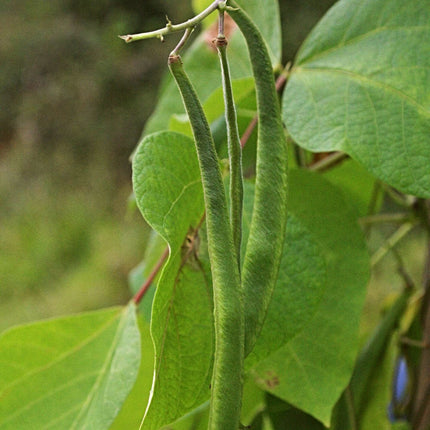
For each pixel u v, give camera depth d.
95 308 4.58
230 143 0.55
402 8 0.68
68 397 0.69
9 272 4.91
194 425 0.80
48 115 6.33
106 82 6.27
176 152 0.63
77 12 6.64
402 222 0.86
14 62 6.57
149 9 6.36
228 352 0.51
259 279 0.55
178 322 0.60
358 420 0.80
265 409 0.79
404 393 0.91
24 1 6.84
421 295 0.86
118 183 6.05
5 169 6.26
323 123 0.67
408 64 0.66
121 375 0.67
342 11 0.70
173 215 0.61
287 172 0.57
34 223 5.53
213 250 0.52
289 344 0.71
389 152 0.65
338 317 0.71
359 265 0.72
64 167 6.18
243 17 0.56
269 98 0.57
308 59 0.70
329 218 0.73
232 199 0.55
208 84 0.84
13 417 0.70
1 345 0.70
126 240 4.97
